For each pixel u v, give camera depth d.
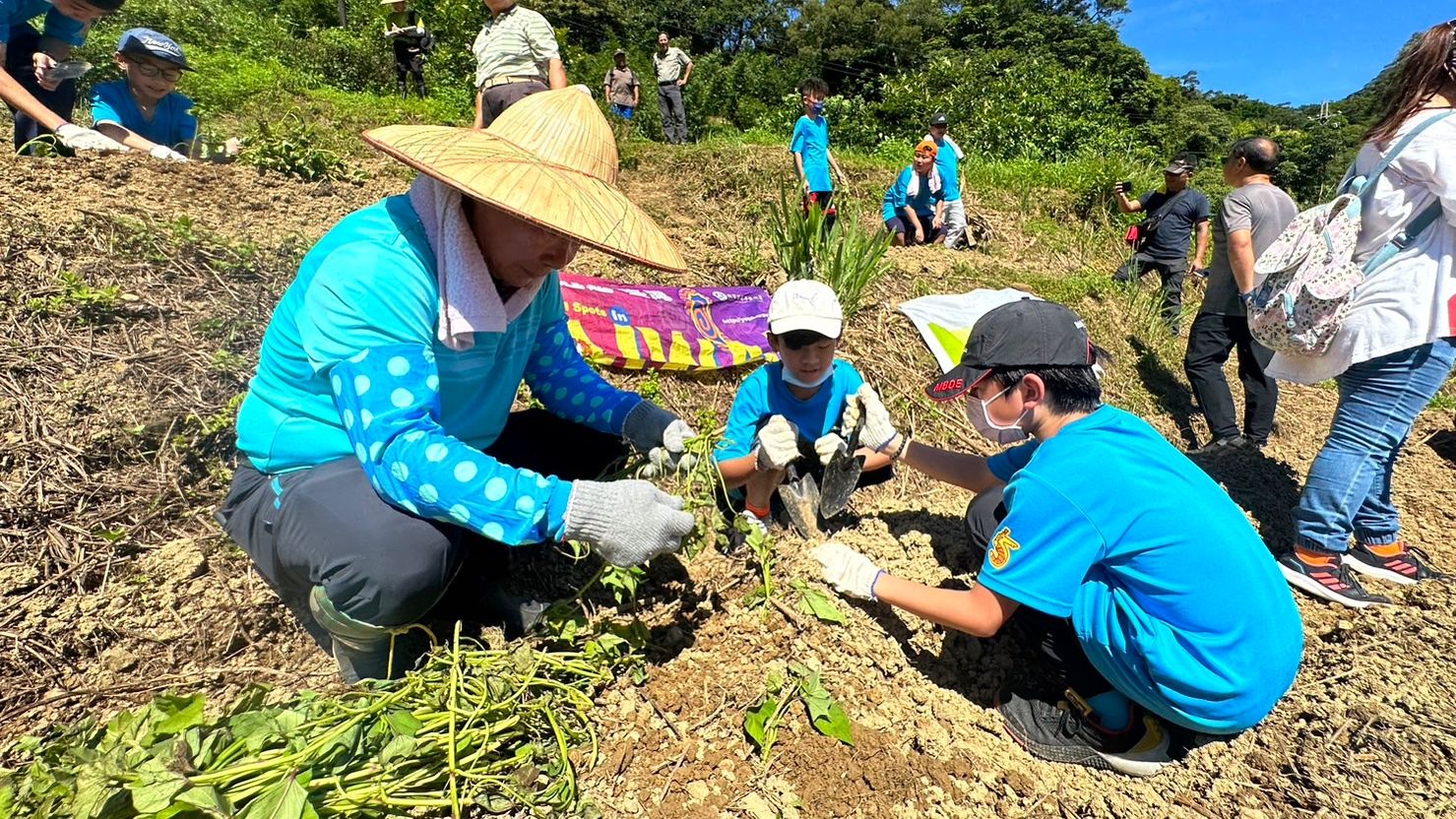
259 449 1.60
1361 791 1.80
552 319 2.01
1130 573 1.57
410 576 1.49
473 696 1.50
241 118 7.12
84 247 2.92
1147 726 1.81
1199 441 4.13
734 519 2.22
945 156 6.70
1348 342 2.36
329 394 1.54
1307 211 2.47
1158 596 1.55
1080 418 1.71
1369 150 2.34
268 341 1.57
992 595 1.67
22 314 2.56
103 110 3.90
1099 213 8.20
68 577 1.93
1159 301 5.25
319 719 1.33
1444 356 2.29
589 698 1.72
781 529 2.54
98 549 2.02
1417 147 2.16
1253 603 1.55
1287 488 3.50
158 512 2.15
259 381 1.60
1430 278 2.22
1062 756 1.81
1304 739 1.95
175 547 2.06
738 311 3.63
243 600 1.95
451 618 1.92
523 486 1.46
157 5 10.91
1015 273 5.48
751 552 2.33
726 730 1.74
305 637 1.91
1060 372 1.67
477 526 1.46
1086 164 9.09
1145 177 8.67
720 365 3.33
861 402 2.39
